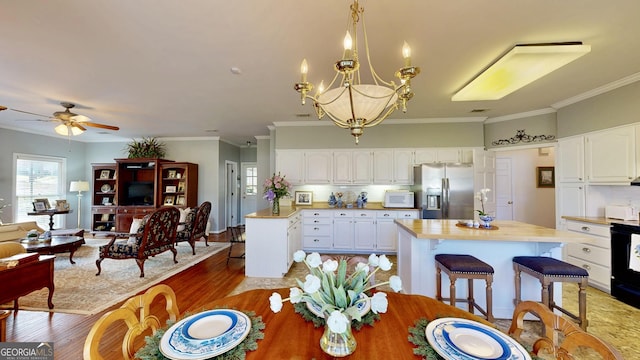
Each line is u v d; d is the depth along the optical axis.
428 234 2.35
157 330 1.12
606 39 2.26
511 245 2.58
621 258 2.92
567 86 3.34
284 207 4.92
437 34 2.17
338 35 2.19
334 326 0.84
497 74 2.80
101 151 7.27
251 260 3.70
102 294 3.07
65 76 2.98
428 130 5.06
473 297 2.51
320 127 5.27
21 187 5.83
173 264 4.27
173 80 3.11
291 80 3.12
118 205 6.55
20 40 2.23
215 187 6.97
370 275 1.06
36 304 2.78
